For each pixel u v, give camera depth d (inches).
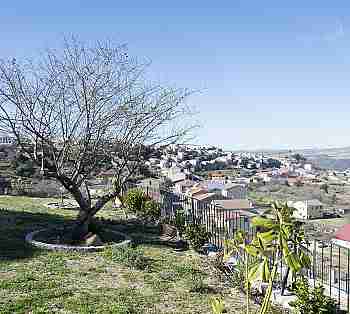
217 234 380.2
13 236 398.3
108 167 422.6
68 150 392.5
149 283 287.4
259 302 257.0
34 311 229.8
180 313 239.0
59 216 525.3
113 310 236.1
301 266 112.7
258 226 121.6
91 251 358.9
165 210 529.0
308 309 224.4
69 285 274.8
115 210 591.2
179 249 385.4
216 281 297.0
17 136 377.4
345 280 251.9
